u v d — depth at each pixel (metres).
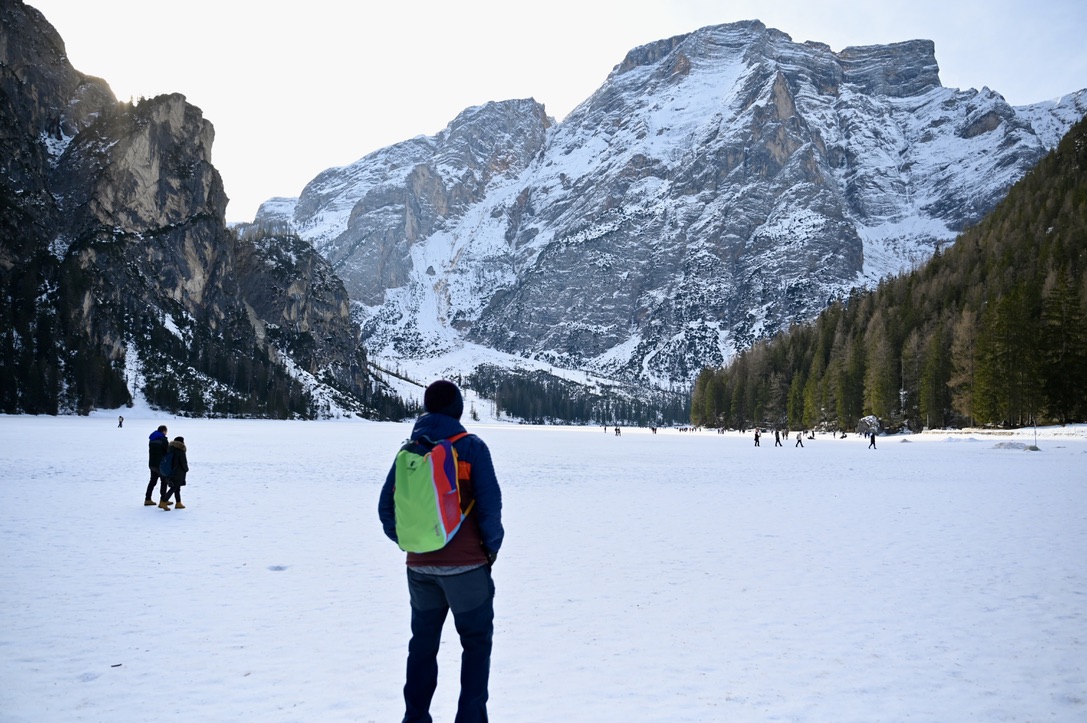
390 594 10.52
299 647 7.90
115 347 163.88
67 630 8.41
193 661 7.38
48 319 151.50
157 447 20.44
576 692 6.57
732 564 12.90
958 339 95.25
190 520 18.11
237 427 123.62
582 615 9.38
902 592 10.68
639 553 14.04
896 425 106.19
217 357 187.12
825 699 6.43
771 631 8.63
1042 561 13.08
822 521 18.80
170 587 10.79
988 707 6.25
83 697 6.31
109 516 18.45
